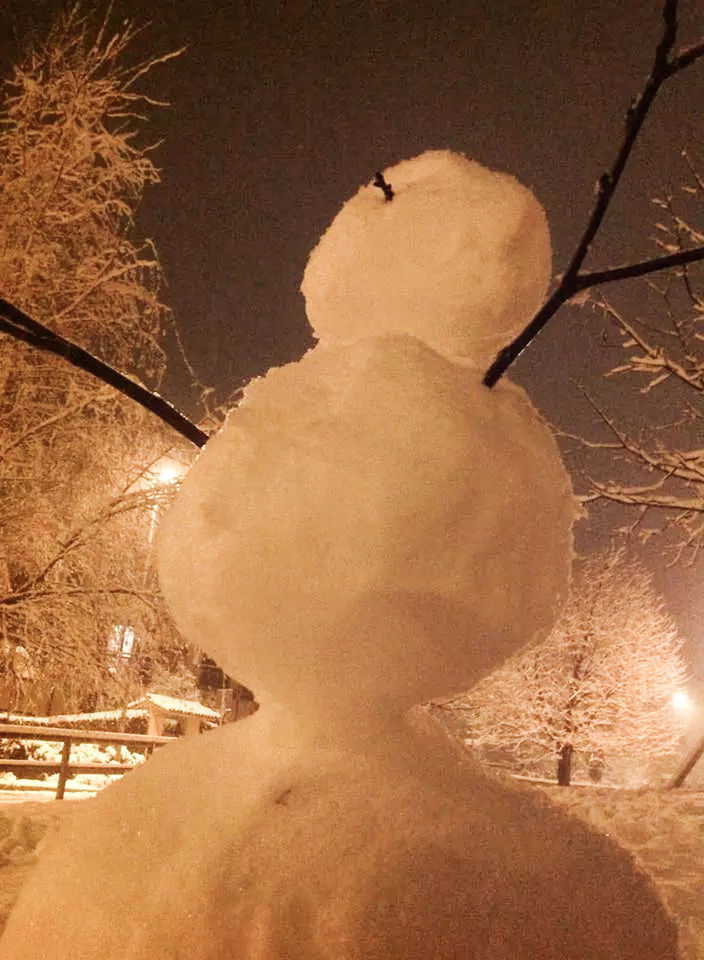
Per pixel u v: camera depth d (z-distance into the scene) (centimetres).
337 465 163
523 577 165
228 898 150
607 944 155
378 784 163
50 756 1510
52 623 952
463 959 145
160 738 1113
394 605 160
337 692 168
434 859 151
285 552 161
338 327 197
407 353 174
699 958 389
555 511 174
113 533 956
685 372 984
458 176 190
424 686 168
